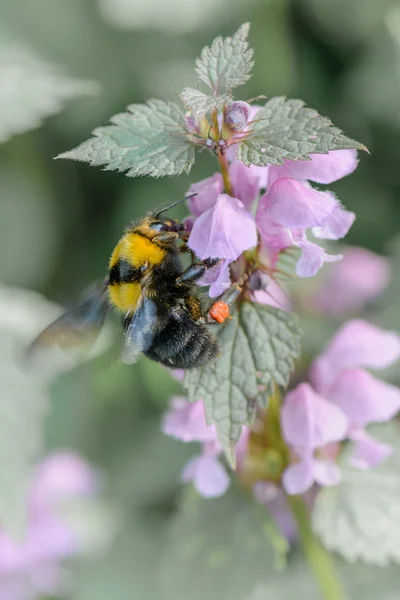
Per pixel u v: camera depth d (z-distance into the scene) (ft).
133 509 1.70
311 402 1.12
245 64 1.02
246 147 1.01
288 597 1.35
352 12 2.08
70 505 1.59
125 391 1.78
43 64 1.30
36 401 1.26
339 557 1.31
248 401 1.06
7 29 1.98
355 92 2.03
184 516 1.19
